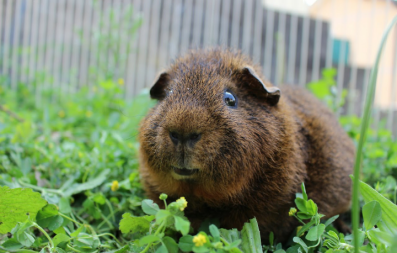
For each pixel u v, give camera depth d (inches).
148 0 40.6
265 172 9.8
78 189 11.0
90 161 13.0
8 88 35.6
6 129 15.1
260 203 9.9
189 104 8.9
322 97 22.8
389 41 38.2
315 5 44.4
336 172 11.6
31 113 26.8
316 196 11.1
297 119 11.4
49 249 8.2
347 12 39.7
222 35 40.4
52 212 9.2
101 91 30.1
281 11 40.6
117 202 11.1
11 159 13.2
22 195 8.6
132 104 20.3
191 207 10.1
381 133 21.9
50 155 13.6
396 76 36.6
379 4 37.9
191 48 13.2
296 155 10.3
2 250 8.0
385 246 7.5
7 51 40.1
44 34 41.0
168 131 8.6
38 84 36.3
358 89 39.3
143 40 40.5
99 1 40.2
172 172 9.1
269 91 10.0
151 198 10.7
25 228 8.3
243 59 11.4
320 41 41.0
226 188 9.2
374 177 14.6
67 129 21.0
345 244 7.8
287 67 40.9
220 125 8.8
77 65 41.0
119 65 34.7
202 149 8.5
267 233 10.4
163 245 7.6
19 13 40.7
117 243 9.4
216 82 9.6
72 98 32.1
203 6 40.5
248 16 40.5
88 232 10.1
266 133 9.7
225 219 10.1
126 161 13.8
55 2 40.9
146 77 40.9
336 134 12.4
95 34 30.2
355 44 39.2
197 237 7.3
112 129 18.7
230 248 7.3
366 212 7.8
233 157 8.9
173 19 41.1
